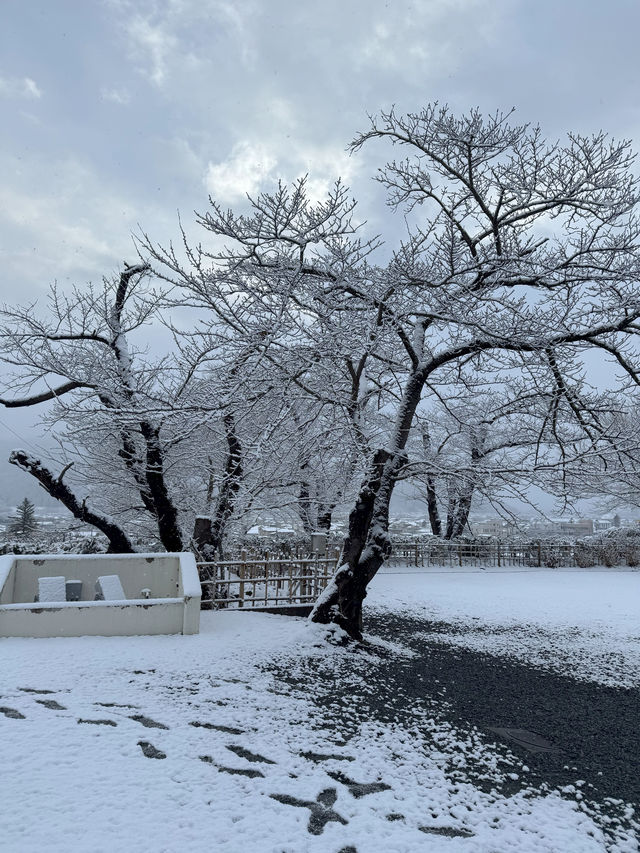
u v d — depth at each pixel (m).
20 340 11.41
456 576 18.86
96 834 3.52
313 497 14.65
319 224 8.70
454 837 3.88
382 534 9.53
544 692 7.59
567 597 15.23
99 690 6.07
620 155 9.16
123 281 11.73
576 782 4.95
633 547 23.41
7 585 9.12
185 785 4.23
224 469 12.74
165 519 11.48
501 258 9.17
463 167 9.95
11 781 4.08
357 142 10.23
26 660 6.84
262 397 9.77
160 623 8.38
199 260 8.63
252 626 9.25
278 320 8.80
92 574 10.04
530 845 3.86
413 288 9.35
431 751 5.34
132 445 12.32
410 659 8.73
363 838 3.75
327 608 9.24
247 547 16.70
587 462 9.75
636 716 6.86
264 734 5.31
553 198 9.70
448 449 20.20
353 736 5.51
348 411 10.42
